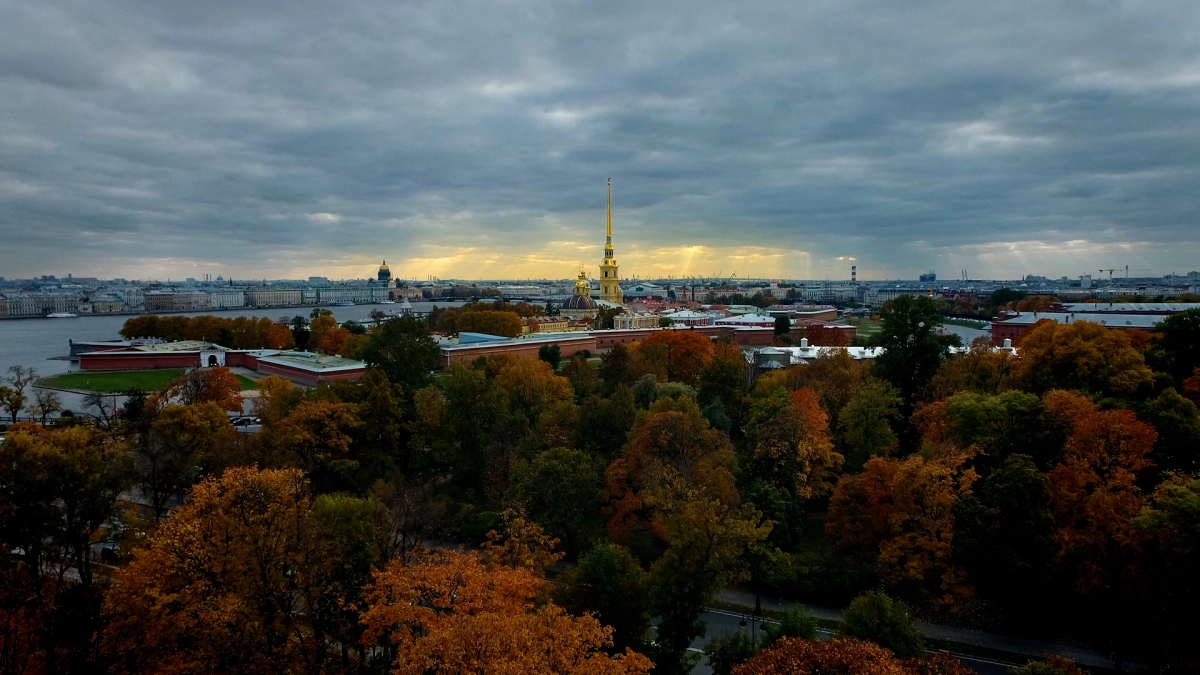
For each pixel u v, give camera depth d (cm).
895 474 7788
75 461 6406
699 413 10431
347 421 10038
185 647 5303
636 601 6066
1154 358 11181
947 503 7288
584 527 9006
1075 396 8888
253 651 5131
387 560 6303
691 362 16262
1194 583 5566
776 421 9531
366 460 10556
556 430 10581
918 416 10538
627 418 10712
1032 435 8319
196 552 5294
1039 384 10600
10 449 6366
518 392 12800
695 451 9181
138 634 5334
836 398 11519
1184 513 5759
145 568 5338
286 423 9919
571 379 15550
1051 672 4988
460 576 5269
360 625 5606
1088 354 10081
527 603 5294
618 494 9119
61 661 5319
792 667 4478
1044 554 6712
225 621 4944
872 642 4928
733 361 13288
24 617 5384
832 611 7481
